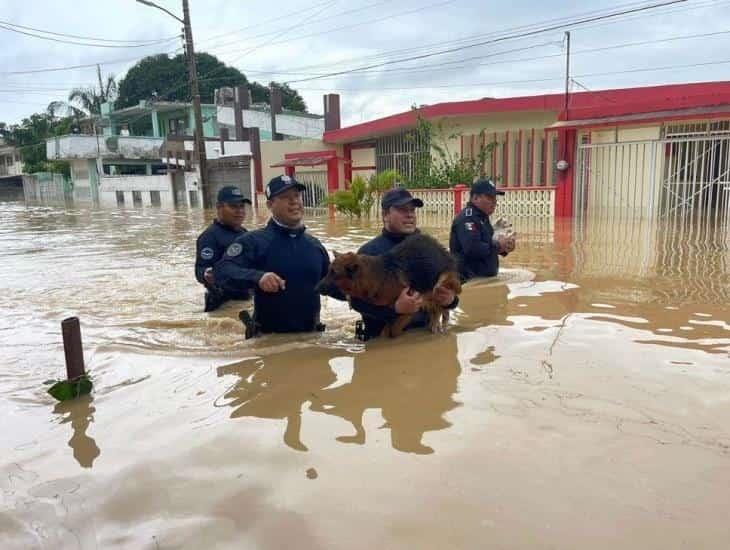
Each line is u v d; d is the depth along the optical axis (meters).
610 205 16.73
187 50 27.67
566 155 16.27
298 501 2.22
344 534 2.00
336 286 4.25
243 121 40.03
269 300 4.80
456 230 6.78
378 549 1.91
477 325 4.81
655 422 2.78
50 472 2.56
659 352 3.84
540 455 2.50
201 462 2.57
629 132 16.70
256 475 2.44
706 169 15.67
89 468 2.58
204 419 3.08
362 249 4.99
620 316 4.86
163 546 1.98
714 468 2.34
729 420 2.78
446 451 2.57
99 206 37.19
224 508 2.20
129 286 7.78
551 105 18.97
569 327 4.57
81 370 3.58
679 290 5.87
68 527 2.13
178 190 37.34
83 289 7.62
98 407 3.34
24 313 6.26
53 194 55.91
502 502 2.15
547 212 16.81
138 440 2.85
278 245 4.77
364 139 27.69
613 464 2.40
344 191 18.98
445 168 20.86
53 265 9.97
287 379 3.68
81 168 48.59
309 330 4.96
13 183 65.94
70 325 3.51
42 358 4.47
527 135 20.20
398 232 4.94
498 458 2.48
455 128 21.44
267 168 29.89
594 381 3.35
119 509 2.23
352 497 2.23
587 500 2.14
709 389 3.17
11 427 3.10
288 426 2.93
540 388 3.28
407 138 23.14
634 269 7.21
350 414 3.05
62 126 59.44
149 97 62.28
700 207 14.13
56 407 3.38
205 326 5.44
